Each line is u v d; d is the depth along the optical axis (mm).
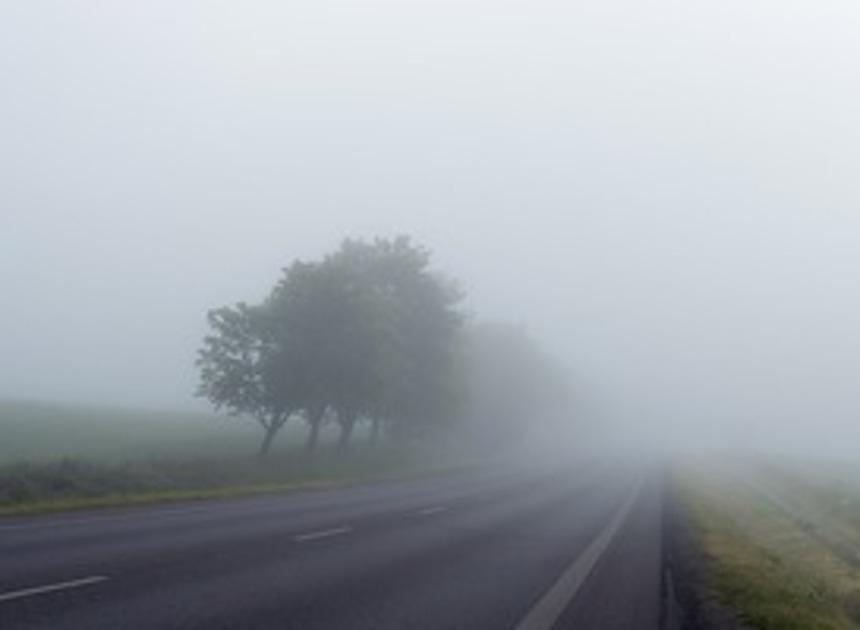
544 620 17234
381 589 18875
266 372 58312
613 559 28078
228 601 15977
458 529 33000
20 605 14352
